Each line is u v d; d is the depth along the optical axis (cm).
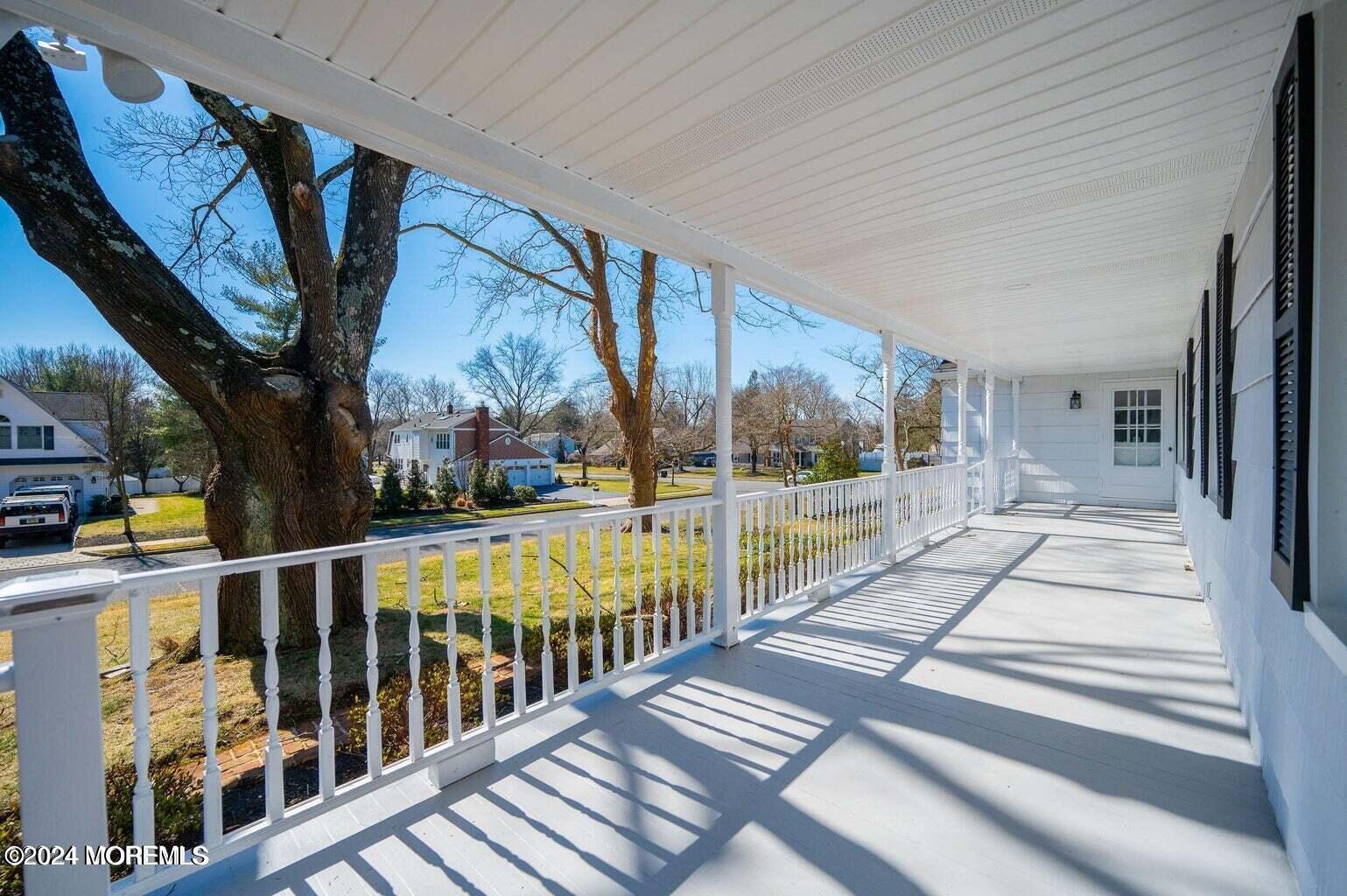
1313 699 151
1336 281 146
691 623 325
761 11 161
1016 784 207
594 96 202
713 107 208
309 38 172
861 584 479
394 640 416
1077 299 479
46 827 131
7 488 1830
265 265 726
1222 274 304
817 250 360
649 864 171
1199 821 186
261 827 167
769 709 264
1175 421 899
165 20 156
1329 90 143
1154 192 279
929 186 272
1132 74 192
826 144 235
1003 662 315
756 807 196
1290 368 174
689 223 315
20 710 128
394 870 169
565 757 227
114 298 367
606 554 776
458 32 169
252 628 403
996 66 186
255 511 401
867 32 170
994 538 680
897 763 221
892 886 161
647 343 858
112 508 1750
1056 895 157
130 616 146
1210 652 327
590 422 2523
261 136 474
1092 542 649
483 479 1844
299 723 294
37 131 352
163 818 201
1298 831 162
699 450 1825
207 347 386
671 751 231
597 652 269
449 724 211
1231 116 215
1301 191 151
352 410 427
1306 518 156
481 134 225
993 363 862
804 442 1592
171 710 311
